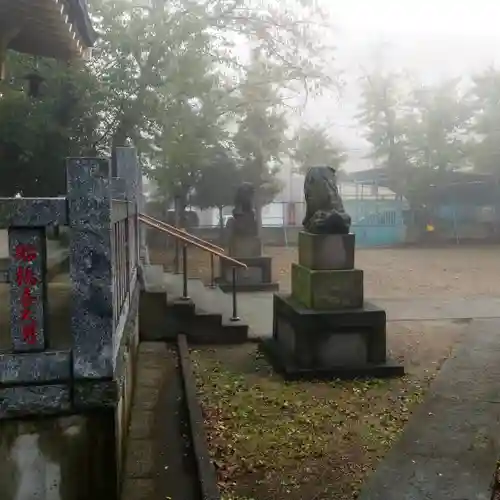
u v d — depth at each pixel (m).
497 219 30.19
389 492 4.59
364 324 7.77
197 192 25.14
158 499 4.36
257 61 21.88
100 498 3.94
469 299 13.91
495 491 4.57
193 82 17.09
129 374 5.98
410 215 30.12
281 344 8.66
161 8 16.42
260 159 24.78
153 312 9.35
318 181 8.32
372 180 31.05
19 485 3.84
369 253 25.62
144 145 16.31
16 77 13.45
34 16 6.71
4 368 3.77
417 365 8.25
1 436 3.81
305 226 8.48
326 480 4.80
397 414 6.30
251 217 16.03
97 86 14.79
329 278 7.91
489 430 5.81
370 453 5.31
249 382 7.42
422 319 11.41
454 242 29.39
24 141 13.23
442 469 4.98
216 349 9.09
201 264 20.23
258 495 4.55
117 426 4.15
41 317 3.86
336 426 5.94
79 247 3.83
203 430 5.45
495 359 8.45
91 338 3.86
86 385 3.85
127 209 6.48
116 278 4.66
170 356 8.46
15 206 3.74
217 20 19.45
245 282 15.63
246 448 5.38
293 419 6.12
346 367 7.66
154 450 5.20
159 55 15.77
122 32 15.48
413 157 29.70
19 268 3.80
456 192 29.88
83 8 6.82
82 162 3.81
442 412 6.34
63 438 3.88
